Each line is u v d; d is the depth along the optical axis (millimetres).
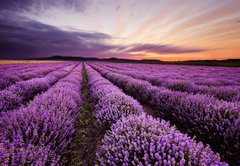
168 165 1342
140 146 1676
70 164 2301
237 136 2285
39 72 13367
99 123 3252
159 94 4938
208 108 3002
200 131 2855
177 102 3947
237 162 2264
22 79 9406
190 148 1521
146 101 5852
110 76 12641
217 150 2625
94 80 8758
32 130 2107
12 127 2047
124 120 2303
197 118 3016
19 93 5047
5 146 1613
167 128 2068
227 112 2814
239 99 4273
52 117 2441
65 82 7156
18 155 1480
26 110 2611
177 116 3799
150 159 1505
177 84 7188
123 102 3543
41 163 1500
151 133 1883
